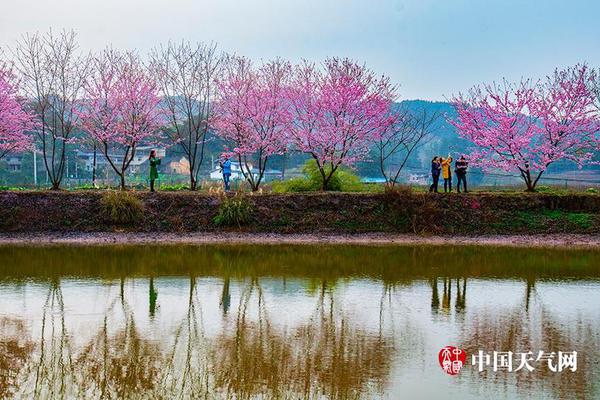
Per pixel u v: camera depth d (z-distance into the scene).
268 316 16.19
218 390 11.39
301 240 30.06
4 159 75.94
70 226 30.73
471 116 37.47
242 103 37.09
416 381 11.80
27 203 31.53
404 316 16.27
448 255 26.20
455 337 14.45
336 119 35.78
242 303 17.52
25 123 38.72
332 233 31.25
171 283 20.05
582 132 36.81
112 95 37.31
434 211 32.09
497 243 29.73
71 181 67.94
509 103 36.56
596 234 31.30
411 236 31.08
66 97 37.91
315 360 12.90
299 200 32.88
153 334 14.55
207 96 39.22
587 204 33.06
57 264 23.14
